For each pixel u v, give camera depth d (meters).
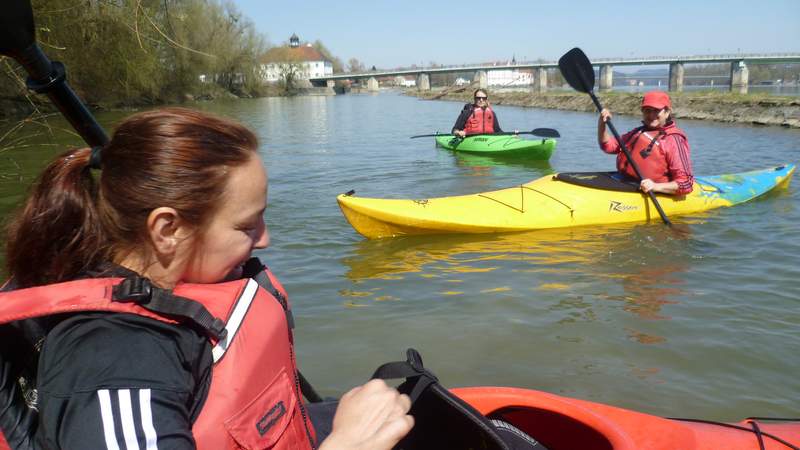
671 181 5.59
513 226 5.26
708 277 4.09
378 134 15.31
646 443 1.90
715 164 8.90
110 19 7.95
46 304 0.92
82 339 0.90
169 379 0.92
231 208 1.03
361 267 4.39
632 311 3.54
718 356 3.01
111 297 0.94
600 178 5.69
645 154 5.57
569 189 5.60
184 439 0.90
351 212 5.04
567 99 26.89
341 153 11.20
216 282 1.11
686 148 5.57
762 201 6.22
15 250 1.05
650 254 4.59
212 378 1.00
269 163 9.95
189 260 1.05
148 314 0.94
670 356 3.02
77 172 1.04
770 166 8.62
